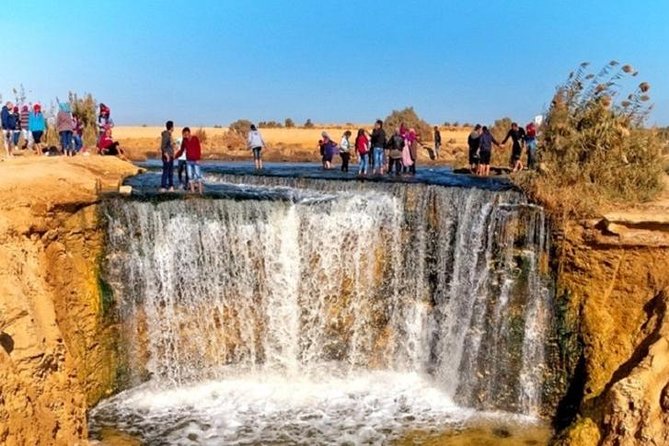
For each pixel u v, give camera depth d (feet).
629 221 48.96
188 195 59.93
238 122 186.29
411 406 52.80
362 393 54.85
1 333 40.73
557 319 51.83
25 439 40.24
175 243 55.77
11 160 64.34
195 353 56.39
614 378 47.34
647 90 61.00
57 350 45.16
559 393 51.16
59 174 53.62
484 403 53.21
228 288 57.06
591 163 55.98
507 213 54.08
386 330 58.85
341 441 46.70
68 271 50.70
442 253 57.52
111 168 74.28
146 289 55.16
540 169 58.49
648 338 46.65
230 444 46.14
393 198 59.26
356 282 59.06
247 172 81.15
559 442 45.44
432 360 57.16
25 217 47.21
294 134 209.67
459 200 56.85
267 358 57.72
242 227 57.00
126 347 54.49
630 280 49.37
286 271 57.93
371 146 82.28
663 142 60.23
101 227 53.83
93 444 45.70
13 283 42.68
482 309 54.75
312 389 55.26
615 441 41.34
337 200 59.06
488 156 79.41
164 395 53.67
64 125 77.10
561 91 63.21
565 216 51.65
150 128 253.44
